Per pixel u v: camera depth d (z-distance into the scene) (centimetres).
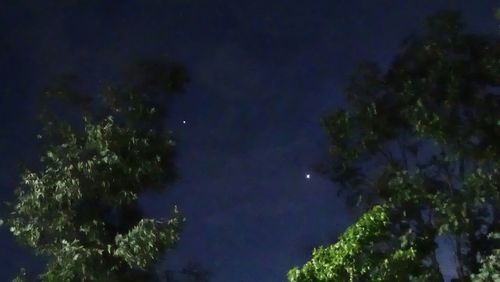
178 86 1396
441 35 1418
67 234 1308
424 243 1317
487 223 1384
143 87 1374
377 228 1215
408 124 1447
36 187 1285
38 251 1306
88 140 1306
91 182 1302
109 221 1341
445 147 1384
